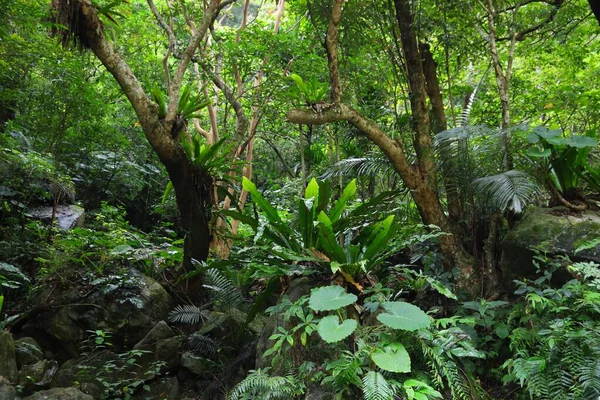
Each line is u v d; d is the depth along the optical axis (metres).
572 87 6.60
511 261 4.02
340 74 5.73
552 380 3.00
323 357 3.51
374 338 3.33
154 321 4.62
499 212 4.32
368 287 3.75
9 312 4.66
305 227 3.97
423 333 3.24
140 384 4.20
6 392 3.50
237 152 6.48
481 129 4.30
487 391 3.51
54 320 4.43
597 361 2.85
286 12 8.94
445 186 4.64
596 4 3.97
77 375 4.09
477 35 5.59
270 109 6.36
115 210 6.98
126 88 4.43
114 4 4.47
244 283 5.00
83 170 8.40
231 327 4.52
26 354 4.02
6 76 6.34
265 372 3.69
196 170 4.90
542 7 6.44
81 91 6.65
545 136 4.00
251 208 7.30
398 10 4.64
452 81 6.13
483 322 3.65
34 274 5.24
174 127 4.75
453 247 4.40
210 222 5.04
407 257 5.09
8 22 5.50
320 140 7.17
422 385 3.03
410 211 5.04
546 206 4.46
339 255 3.74
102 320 4.47
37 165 5.96
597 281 3.21
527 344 3.35
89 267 4.88
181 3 6.63
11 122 6.75
